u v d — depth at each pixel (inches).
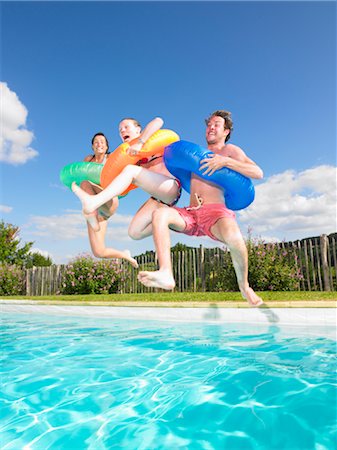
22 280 553.9
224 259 360.2
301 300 202.4
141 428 74.9
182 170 157.5
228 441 68.1
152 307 227.6
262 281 324.8
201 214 145.5
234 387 97.5
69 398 93.4
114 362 128.3
